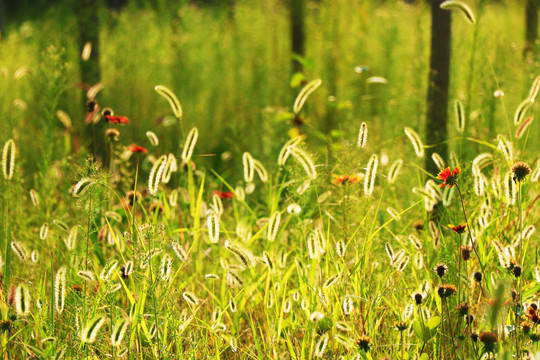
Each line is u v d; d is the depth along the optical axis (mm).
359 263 3666
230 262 4445
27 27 9961
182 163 5176
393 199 5414
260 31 9984
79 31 7367
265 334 3785
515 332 2979
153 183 3271
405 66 8852
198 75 9312
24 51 9008
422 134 5824
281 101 8875
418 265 3594
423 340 3172
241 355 3584
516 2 8680
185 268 4473
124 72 8469
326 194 4512
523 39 8156
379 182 5559
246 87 9234
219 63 9664
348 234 4141
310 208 4836
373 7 10086
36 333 3455
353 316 3428
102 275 3291
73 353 3217
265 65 9383
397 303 3646
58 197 5695
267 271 3936
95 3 7617
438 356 3379
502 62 7020
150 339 3162
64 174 5578
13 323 3404
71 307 3506
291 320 3568
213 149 7707
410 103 6887
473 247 3488
